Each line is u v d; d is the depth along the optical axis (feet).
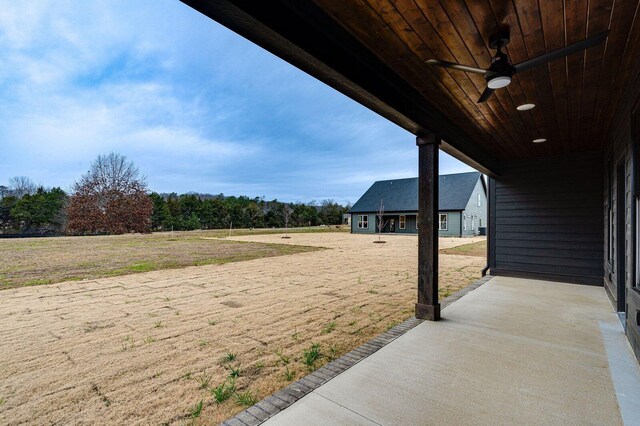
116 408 6.88
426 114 11.41
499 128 14.25
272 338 10.87
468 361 8.58
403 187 80.69
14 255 33.50
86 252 36.76
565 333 10.61
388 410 6.40
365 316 13.26
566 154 19.48
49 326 12.16
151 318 13.12
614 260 13.60
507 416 6.18
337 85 7.81
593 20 6.77
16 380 8.11
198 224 97.14
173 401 7.12
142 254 35.37
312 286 19.49
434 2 6.20
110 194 74.69
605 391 7.05
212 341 10.63
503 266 21.68
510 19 6.76
